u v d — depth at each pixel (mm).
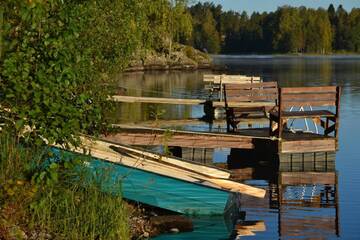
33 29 10156
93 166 13242
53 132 10141
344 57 184000
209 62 98750
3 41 9867
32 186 10609
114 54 20016
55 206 11109
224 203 14180
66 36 10250
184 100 35312
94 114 11289
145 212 14031
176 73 82875
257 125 30312
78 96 10781
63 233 10766
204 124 32469
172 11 84312
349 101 44031
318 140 21672
